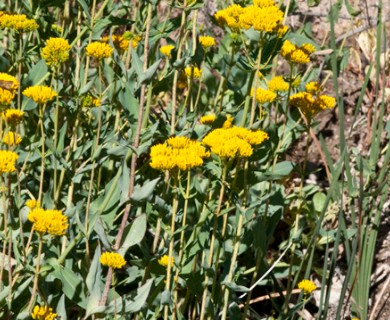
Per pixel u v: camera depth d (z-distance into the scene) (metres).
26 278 2.93
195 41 3.23
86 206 3.12
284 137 3.66
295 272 3.88
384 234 4.16
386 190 3.34
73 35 3.99
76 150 3.27
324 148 3.26
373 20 4.79
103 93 3.30
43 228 2.47
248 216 3.32
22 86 3.43
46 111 3.48
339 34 5.23
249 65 3.12
